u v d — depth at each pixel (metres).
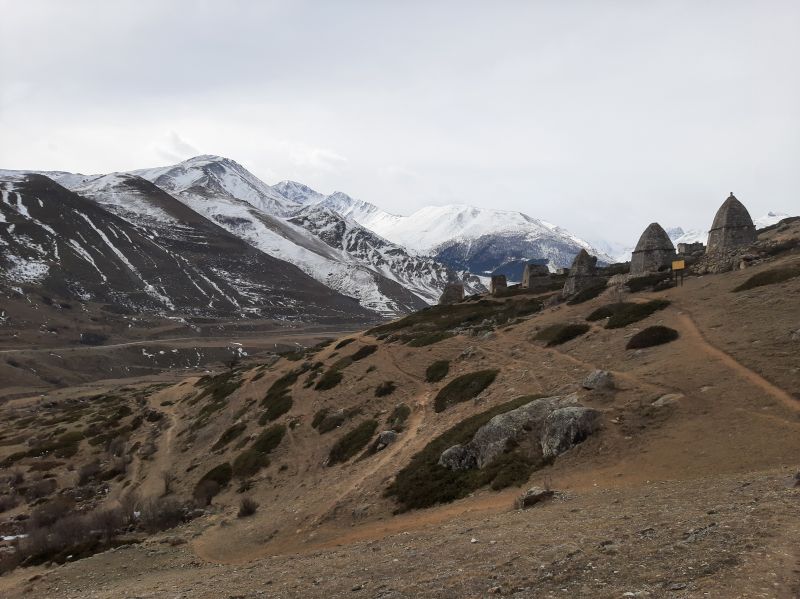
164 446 74.69
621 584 12.12
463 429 35.34
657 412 27.20
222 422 72.81
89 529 42.09
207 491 49.09
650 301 50.66
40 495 65.06
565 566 13.98
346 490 35.12
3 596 29.17
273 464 50.47
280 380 77.69
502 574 14.63
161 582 25.25
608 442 26.36
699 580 11.27
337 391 61.59
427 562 17.69
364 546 23.55
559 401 31.53
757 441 22.20
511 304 86.31
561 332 50.62
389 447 40.91
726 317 39.06
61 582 29.45
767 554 11.66
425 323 84.88
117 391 151.50
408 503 29.86
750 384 27.08
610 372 33.47
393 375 59.25
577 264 73.00
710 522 14.69
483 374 46.31
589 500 21.16
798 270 43.41
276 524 33.44
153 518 43.56
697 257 66.50
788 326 32.72
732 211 60.16
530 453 28.64
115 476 68.19
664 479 21.56
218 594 19.50
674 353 34.81
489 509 24.52
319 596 16.62
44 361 197.88
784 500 15.17
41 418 116.75
